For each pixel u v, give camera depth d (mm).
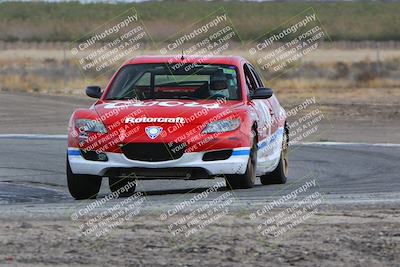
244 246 20125
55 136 55188
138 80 31984
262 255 19297
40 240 20766
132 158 28734
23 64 138000
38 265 18406
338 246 20031
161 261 18797
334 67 132125
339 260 18812
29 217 23953
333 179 36250
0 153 45844
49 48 191750
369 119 70438
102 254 19406
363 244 20188
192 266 18375
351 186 32906
